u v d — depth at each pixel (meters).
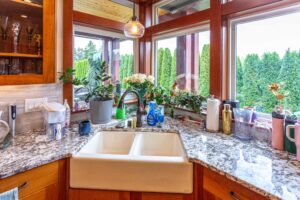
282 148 1.14
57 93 1.69
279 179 0.81
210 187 0.98
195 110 1.76
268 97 1.40
